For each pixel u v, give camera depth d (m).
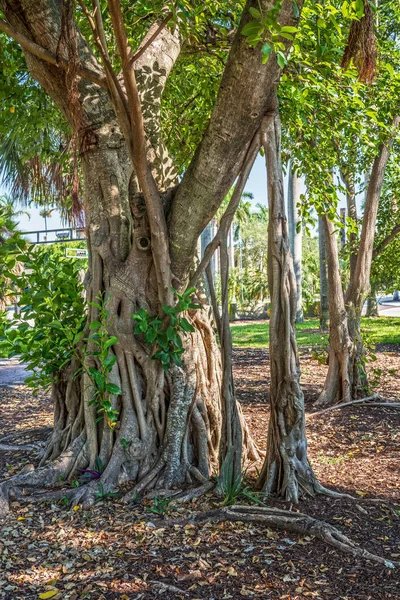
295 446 4.34
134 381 4.65
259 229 41.62
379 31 7.68
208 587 3.05
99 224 4.82
